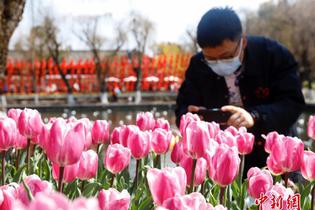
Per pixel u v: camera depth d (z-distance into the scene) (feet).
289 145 5.60
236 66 10.44
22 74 134.41
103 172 6.50
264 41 10.80
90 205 1.97
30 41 134.62
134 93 137.08
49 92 136.15
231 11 9.85
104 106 107.14
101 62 133.69
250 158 10.28
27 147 6.51
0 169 6.81
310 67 125.70
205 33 9.73
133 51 139.54
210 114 9.12
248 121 8.98
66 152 4.33
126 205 3.66
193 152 5.14
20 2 18.72
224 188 5.27
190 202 3.16
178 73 140.87
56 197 1.95
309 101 111.34
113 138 6.99
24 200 3.78
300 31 128.16
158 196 3.88
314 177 5.55
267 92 10.68
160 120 7.72
